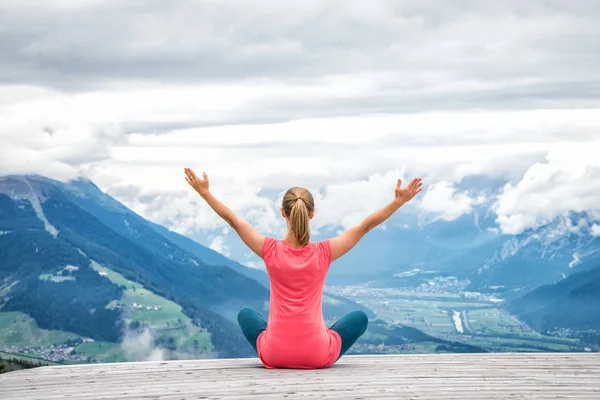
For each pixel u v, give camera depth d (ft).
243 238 13.02
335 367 14.34
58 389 12.75
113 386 12.94
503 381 13.26
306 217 12.79
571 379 13.47
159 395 12.23
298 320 13.12
